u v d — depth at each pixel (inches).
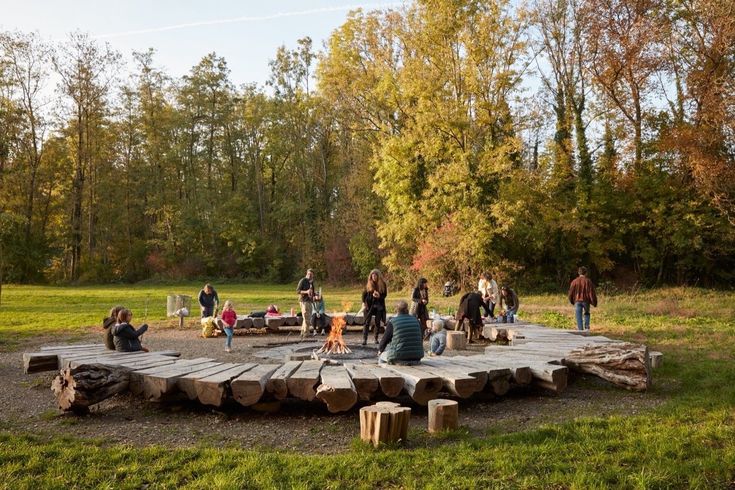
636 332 537.3
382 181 1274.6
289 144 2134.6
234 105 2240.4
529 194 1118.4
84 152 1985.7
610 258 1211.9
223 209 2116.1
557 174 1162.6
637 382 301.4
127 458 192.9
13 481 171.6
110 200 2047.2
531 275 1203.9
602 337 457.7
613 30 1097.4
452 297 1103.0
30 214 1870.1
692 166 1002.7
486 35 1111.0
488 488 167.8
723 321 617.6
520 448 199.6
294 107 2087.8
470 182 1115.3
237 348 479.5
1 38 1817.2
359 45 1403.8
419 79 1141.7
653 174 1106.1
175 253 2041.1
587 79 1189.7
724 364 362.3
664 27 1059.9
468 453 196.1
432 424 228.2
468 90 1156.5
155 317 753.6
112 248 2049.7
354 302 1059.9
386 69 1316.4
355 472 179.3
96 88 1966.0
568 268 1162.0
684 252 1072.2
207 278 2011.6
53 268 1936.5
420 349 306.2
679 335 508.1
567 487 169.3
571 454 193.6
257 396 252.5
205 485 169.5
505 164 1066.1
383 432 208.4
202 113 2175.2
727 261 1098.1
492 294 617.0
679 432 216.7
